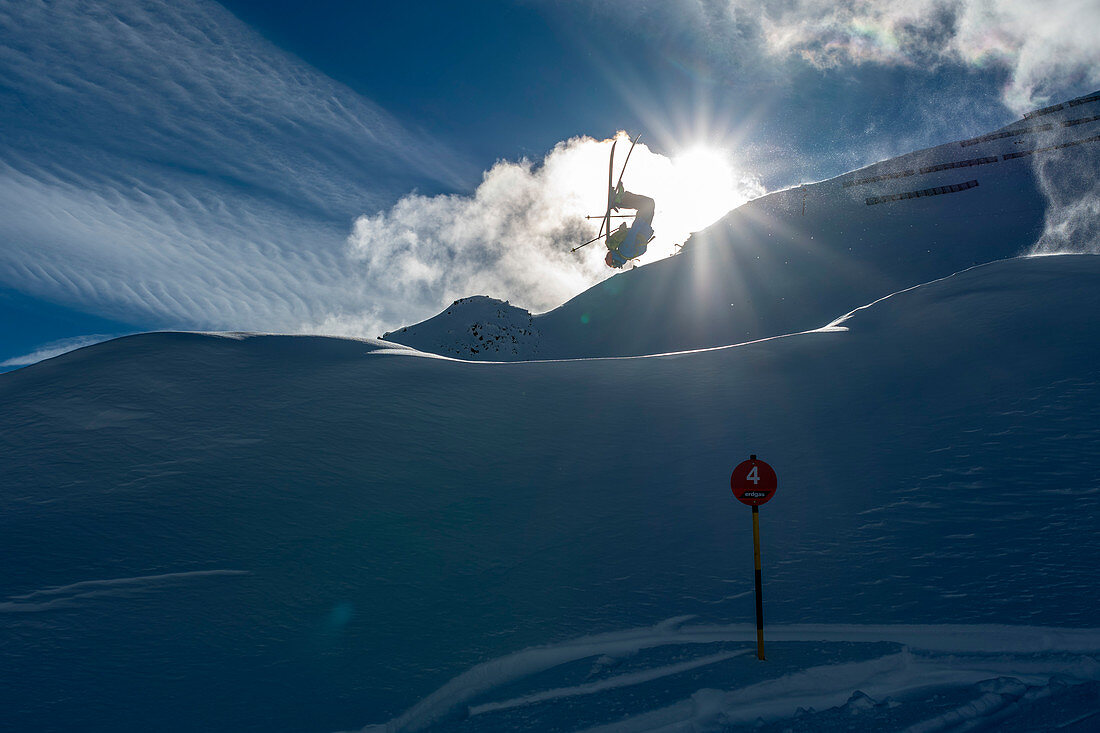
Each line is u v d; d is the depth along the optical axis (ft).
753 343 55.52
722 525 27.22
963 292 58.65
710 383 46.68
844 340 53.31
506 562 24.89
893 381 43.01
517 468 34.68
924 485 28.76
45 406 39.99
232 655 18.48
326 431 38.01
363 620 20.58
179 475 32.17
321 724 15.21
